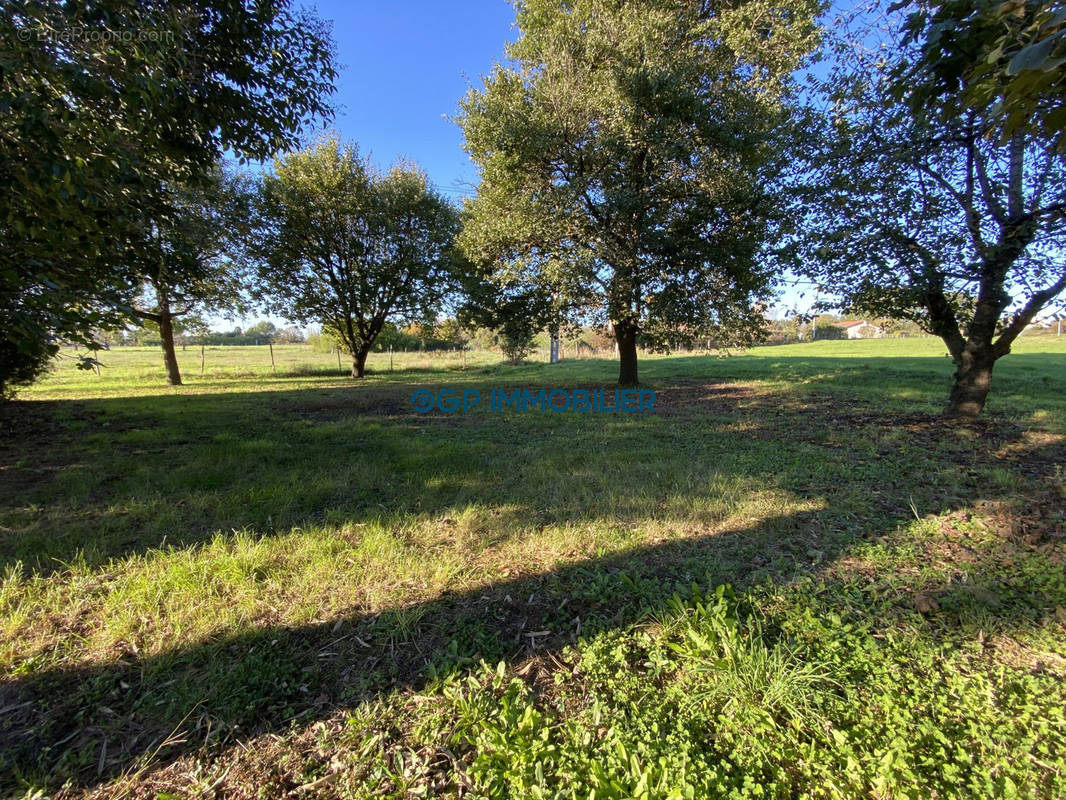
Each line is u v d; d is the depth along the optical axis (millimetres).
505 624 2285
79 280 3051
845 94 5402
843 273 6297
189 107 3535
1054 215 4453
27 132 2293
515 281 10695
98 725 1714
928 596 2375
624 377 12438
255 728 1709
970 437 5711
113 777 1528
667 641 2098
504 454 5477
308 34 4301
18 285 2635
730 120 8312
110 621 2234
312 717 1754
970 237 5562
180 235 4121
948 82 2246
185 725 1719
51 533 3227
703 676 1880
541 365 23328
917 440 5672
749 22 8781
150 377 17625
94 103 2930
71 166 2432
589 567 2791
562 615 2342
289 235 17250
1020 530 3111
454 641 2119
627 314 9578
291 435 6688
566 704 1801
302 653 2080
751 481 4227
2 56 2197
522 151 9469
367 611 2383
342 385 14914
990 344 6582
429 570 2734
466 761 1581
